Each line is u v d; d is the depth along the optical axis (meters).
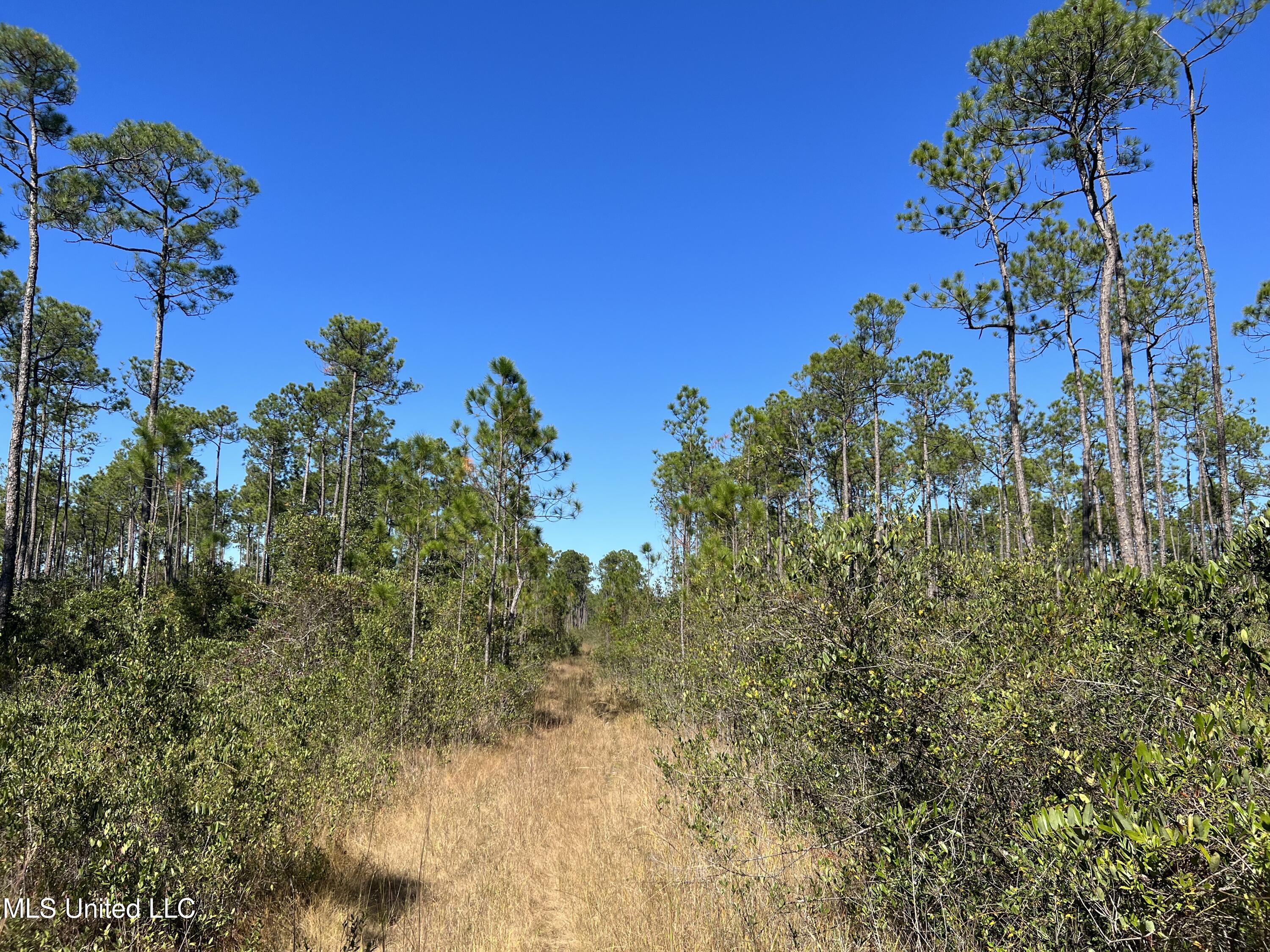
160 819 3.57
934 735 3.50
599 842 5.89
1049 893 2.57
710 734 5.22
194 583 14.99
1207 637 3.08
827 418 16.83
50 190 13.22
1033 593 4.77
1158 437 15.96
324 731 6.98
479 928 4.42
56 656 8.65
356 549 17.56
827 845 3.95
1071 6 8.84
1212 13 8.73
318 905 4.44
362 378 19.91
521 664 13.71
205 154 15.35
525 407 12.55
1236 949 2.08
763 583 4.65
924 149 11.10
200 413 24.91
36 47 11.46
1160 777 2.29
